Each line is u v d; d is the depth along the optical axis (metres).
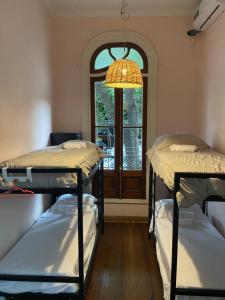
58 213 3.13
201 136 3.74
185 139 3.12
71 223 2.85
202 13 3.11
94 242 2.93
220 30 3.01
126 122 4.03
